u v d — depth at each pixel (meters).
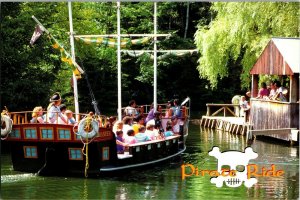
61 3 33.97
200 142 29.31
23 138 19.77
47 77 30.39
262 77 36.38
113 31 45.72
